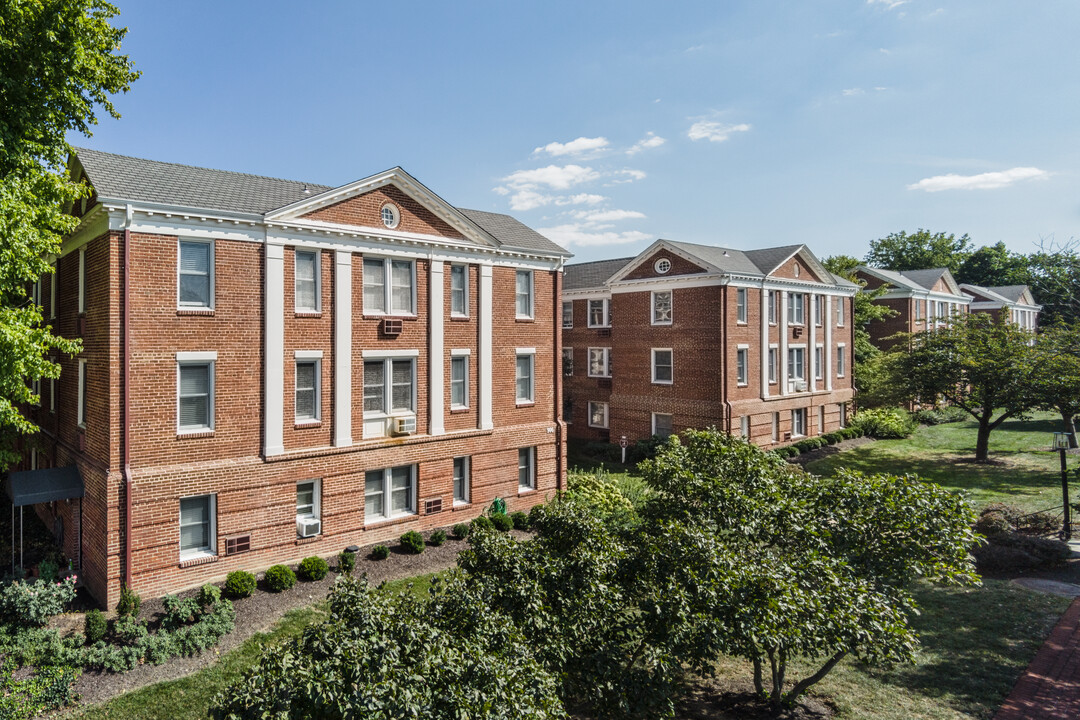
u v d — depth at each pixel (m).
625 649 10.85
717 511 12.43
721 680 12.90
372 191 20.69
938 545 11.19
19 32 15.55
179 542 17.27
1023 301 65.88
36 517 23.84
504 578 10.25
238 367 18.20
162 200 16.86
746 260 36.22
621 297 37.25
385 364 21.38
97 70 17.34
